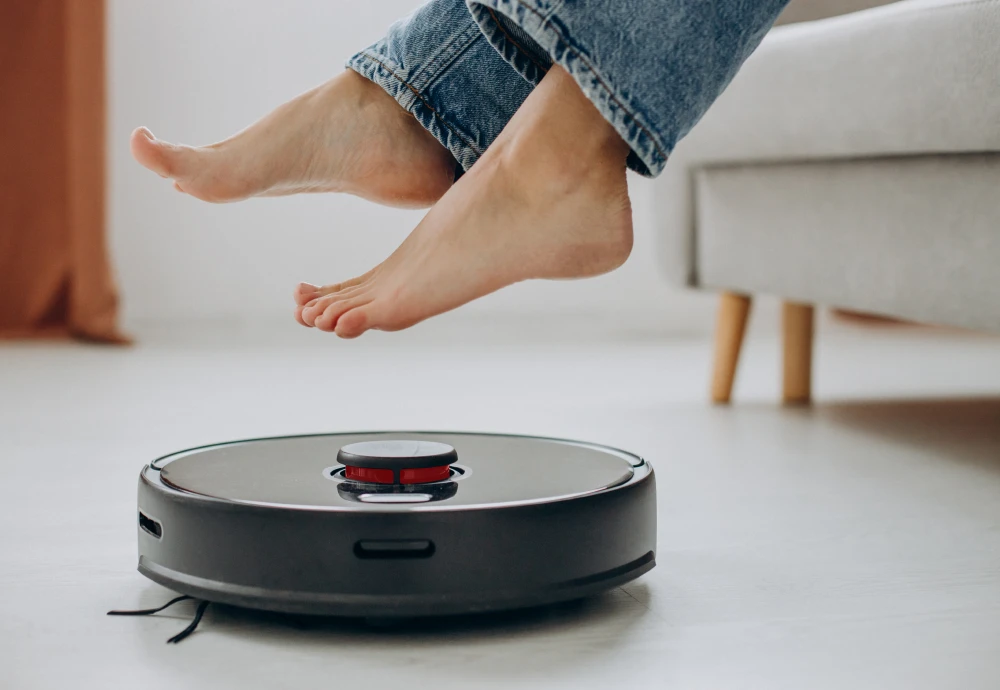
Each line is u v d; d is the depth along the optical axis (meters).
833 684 0.57
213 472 0.73
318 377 2.00
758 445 1.34
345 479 0.71
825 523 0.94
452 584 0.63
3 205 2.45
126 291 2.56
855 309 1.29
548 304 2.79
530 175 0.79
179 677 0.57
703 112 0.75
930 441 1.38
